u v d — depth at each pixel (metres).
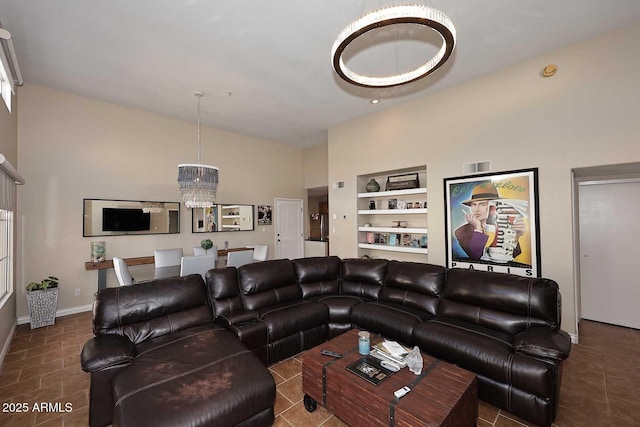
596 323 3.79
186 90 4.06
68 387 2.40
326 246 6.96
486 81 3.71
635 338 3.28
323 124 5.58
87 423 1.99
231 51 3.11
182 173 3.77
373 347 2.22
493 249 3.64
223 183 5.93
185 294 2.65
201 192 3.86
